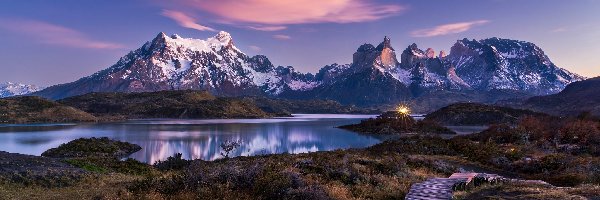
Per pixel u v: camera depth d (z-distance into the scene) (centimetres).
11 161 3338
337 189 2333
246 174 2355
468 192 2205
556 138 7975
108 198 2156
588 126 8812
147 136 12244
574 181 3366
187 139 11162
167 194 2214
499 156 4981
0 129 16175
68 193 2475
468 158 5400
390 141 7231
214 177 2352
